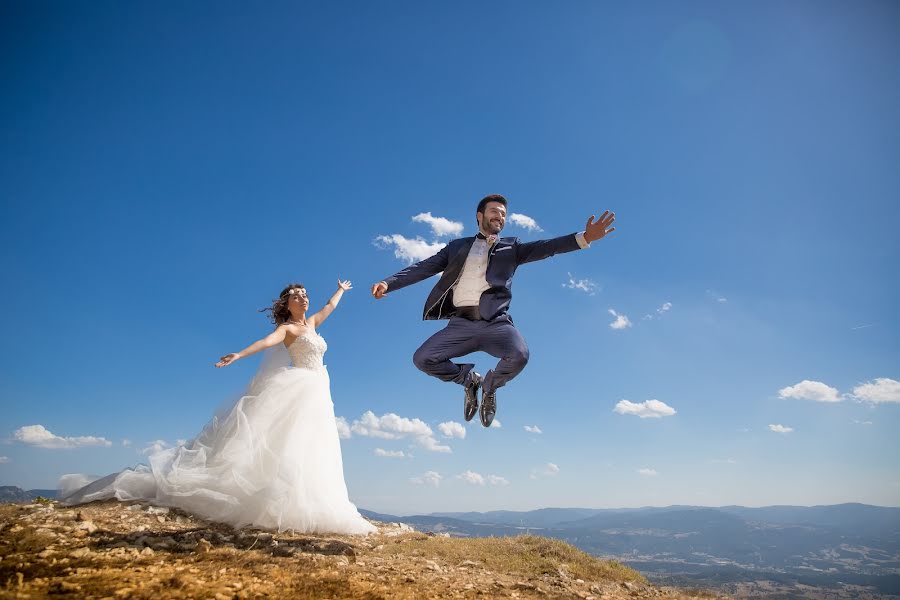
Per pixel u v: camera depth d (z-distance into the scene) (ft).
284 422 27.53
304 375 29.07
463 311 25.27
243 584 15.69
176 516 24.34
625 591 22.38
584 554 30.27
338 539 25.95
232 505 25.14
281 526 25.21
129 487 26.35
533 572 24.64
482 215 25.44
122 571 15.83
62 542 18.84
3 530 19.69
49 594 13.24
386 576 19.52
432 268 26.04
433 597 17.10
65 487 27.45
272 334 27.78
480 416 26.22
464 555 26.68
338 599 15.58
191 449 27.71
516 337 24.40
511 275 25.12
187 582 15.03
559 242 24.48
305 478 26.84
